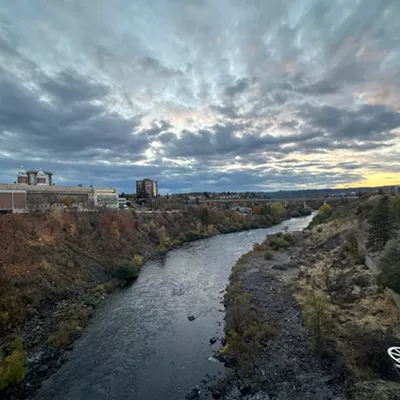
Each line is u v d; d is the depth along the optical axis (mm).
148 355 22094
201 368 20141
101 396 17562
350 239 45750
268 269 43344
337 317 23938
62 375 19609
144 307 31656
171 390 18016
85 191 90000
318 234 65812
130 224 65625
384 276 24547
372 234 34781
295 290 32656
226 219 108812
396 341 18703
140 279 42938
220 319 28031
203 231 91125
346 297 27891
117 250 51812
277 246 59312
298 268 43219
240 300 29250
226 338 23562
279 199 176375
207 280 41781
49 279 32938
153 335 25234
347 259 40344
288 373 18047
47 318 27281
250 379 17953
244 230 105250
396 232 32281
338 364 17781
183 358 21562
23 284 29328
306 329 23141
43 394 17688
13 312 25469
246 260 50031
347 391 15672
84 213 58812
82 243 46719
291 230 100312
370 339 19359
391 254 27312
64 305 30578
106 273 43281
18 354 18500
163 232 74125
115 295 35719
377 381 15758
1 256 31703
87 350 22875
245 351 20781
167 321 27969
